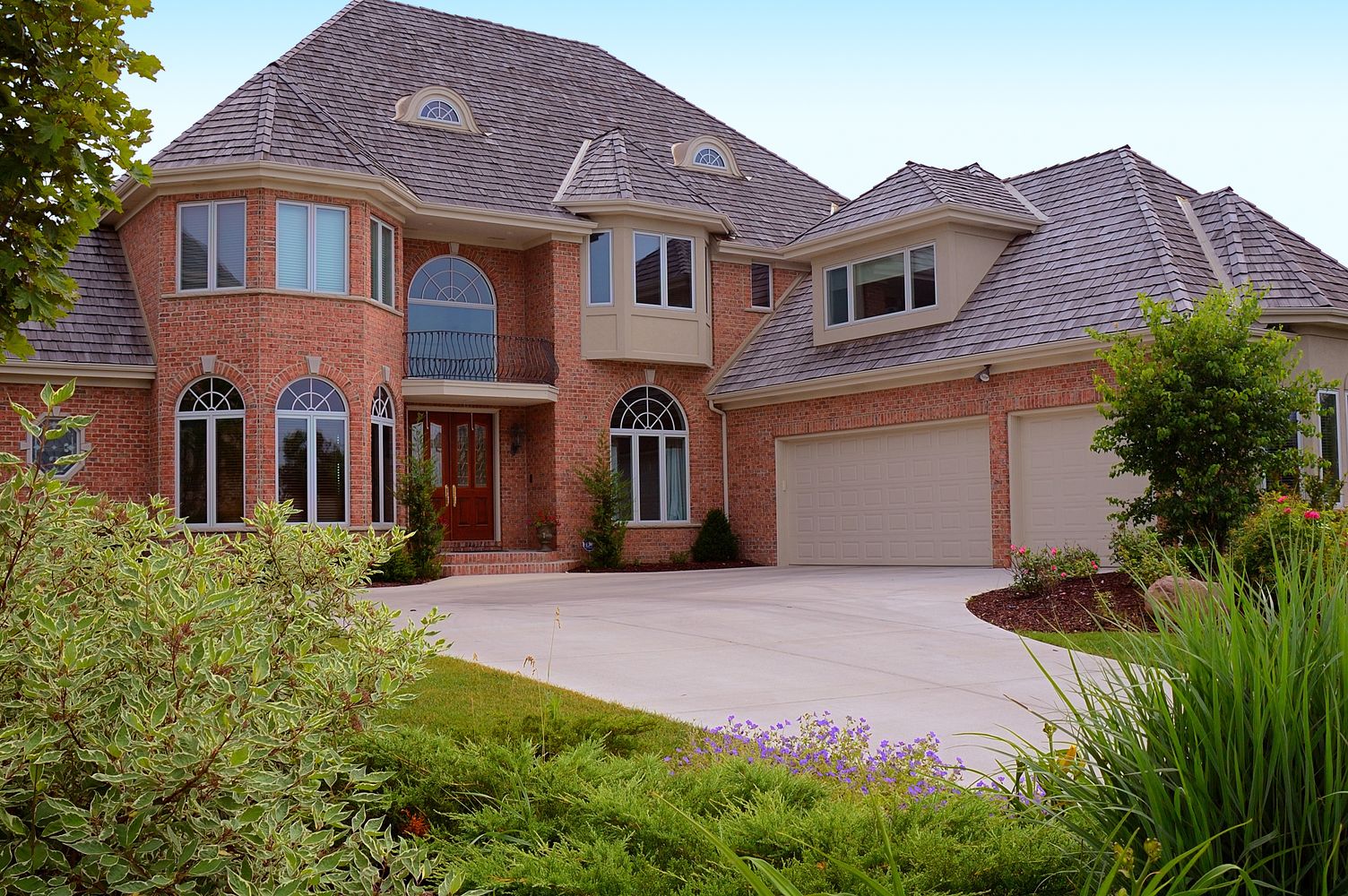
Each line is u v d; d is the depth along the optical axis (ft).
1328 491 44.88
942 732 25.20
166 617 10.05
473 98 82.28
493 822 13.70
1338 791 9.98
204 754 8.64
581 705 26.86
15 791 9.08
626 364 77.20
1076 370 59.11
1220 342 43.73
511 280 77.61
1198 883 9.47
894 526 69.62
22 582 10.52
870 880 9.45
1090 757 12.87
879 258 71.77
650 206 75.31
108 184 17.48
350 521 65.21
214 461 63.72
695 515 79.25
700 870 11.91
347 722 13.70
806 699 28.53
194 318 64.08
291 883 9.05
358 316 66.18
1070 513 60.03
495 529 77.36
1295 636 10.96
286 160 63.52
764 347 80.59
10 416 63.16
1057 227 68.39
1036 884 11.40
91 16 17.08
